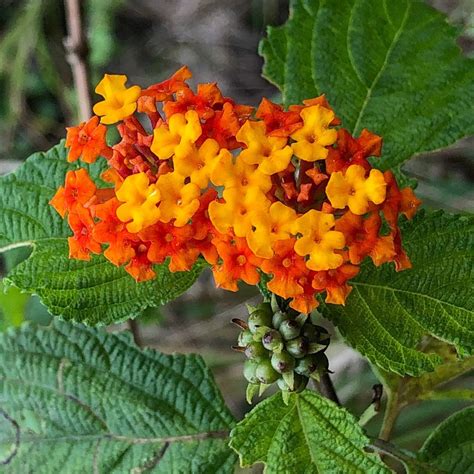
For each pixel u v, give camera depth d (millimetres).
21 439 214
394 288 187
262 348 178
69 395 213
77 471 211
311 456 184
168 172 170
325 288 169
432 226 189
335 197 166
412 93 217
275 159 166
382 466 181
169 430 209
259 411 186
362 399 281
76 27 260
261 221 163
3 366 215
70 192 173
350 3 222
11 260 259
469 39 320
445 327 186
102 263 188
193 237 168
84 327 214
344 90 219
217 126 170
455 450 202
